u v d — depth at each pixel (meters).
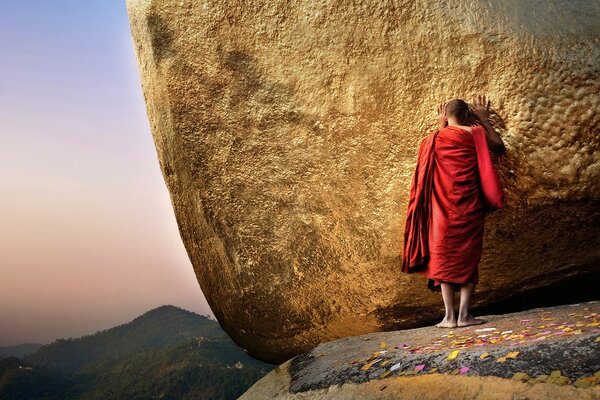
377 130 4.77
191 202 5.84
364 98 4.77
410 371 3.38
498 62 4.32
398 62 4.63
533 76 4.22
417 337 4.18
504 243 4.60
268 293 5.59
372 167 4.85
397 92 4.65
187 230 6.03
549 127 4.18
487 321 4.14
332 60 4.87
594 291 4.85
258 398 4.48
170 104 5.62
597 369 2.64
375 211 4.91
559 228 4.41
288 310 5.58
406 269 4.32
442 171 4.12
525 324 3.74
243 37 5.21
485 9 4.41
